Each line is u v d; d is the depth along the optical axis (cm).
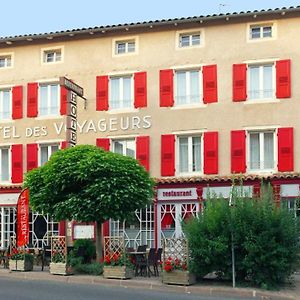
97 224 1977
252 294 1536
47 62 2719
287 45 2409
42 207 1981
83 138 2608
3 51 2777
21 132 2716
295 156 2352
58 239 1909
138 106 2553
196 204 2400
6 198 2670
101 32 2617
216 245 1622
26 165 2688
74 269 1900
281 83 2394
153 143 2520
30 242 2603
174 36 2545
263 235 1617
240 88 2436
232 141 2417
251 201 1694
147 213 2472
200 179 2391
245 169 2389
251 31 2467
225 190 2359
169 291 1596
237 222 1639
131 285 1684
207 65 2484
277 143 2370
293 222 1670
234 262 1647
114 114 2583
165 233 2428
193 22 2500
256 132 2420
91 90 2627
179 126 2495
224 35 2484
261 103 2411
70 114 2470
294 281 1778
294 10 2373
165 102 2520
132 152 2567
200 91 2494
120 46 2631
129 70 2583
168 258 1691
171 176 2475
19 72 2747
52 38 2692
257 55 2436
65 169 1894
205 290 1579
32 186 2011
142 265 1855
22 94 2731
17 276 1877
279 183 2294
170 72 2527
